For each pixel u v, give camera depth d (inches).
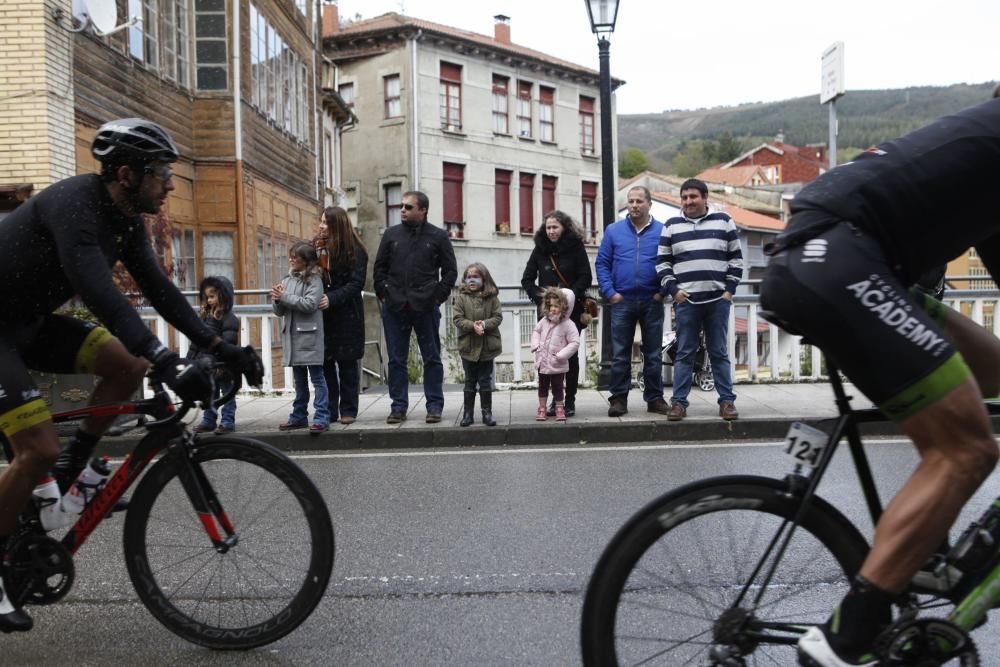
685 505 102.6
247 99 711.7
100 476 137.5
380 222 1470.2
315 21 1022.4
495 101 1546.5
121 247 135.0
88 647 139.5
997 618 141.3
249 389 419.5
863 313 93.3
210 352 138.4
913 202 95.2
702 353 435.2
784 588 103.0
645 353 344.2
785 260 97.4
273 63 811.4
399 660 132.5
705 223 322.0
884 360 93.0
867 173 96.7
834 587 103.4
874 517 104.5
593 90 1722.4
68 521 135.0
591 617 102.7
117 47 544.1
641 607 102.7
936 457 93.5
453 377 645.3
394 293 331.0
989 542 98.7
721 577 102.9
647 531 102.3
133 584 138.7
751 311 429.7
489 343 324.8
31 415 128.6
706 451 295.9
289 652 136.3
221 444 135.0
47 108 447.8
